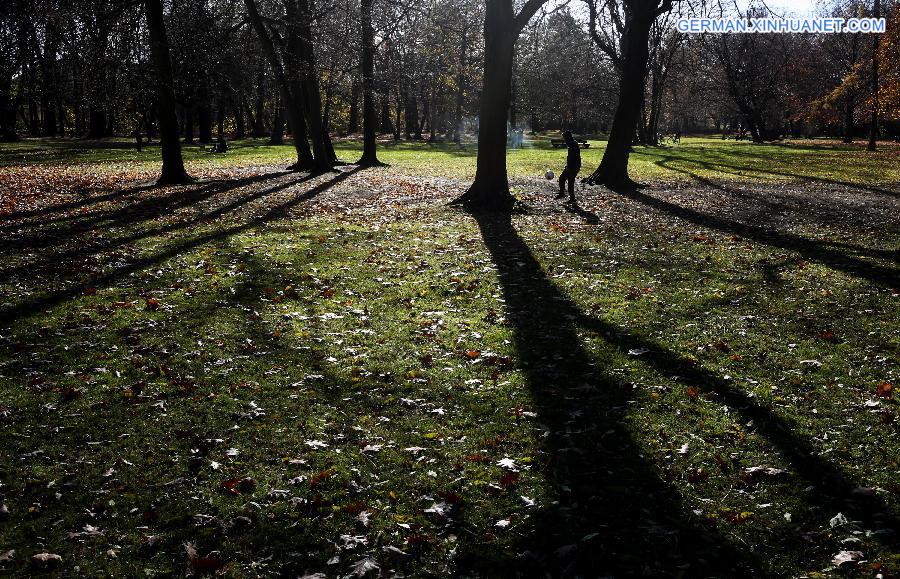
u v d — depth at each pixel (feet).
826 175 93.15
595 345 24.84
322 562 13.21
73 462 16.81
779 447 17.46
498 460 17.02
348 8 98.78
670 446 17.60
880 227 49.78
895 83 145.18
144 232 45.39
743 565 13.03
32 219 50.19
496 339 25.63
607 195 69.26
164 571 12.91
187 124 191.93
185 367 22.84
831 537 13.82
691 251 40.91
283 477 16.26
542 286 33.01
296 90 95.71
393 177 88.69
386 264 37.55
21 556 13.16
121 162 109.09
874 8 162.09
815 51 234.17
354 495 15.51
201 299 30.32
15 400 19.98
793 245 42.83
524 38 194.90
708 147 182.09
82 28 66.28
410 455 17.33
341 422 19.11
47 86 94.58
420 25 90.99
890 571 12.65
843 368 22.48
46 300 29.66
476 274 35.40
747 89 219.20
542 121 343.46
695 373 22.25
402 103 240.53
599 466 16.69
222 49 89.30
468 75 151.94
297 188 73.15
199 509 14.93
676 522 14.35
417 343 25.27
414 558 13.34
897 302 29.66
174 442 17.80
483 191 59.62
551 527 14.25
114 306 29.09
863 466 16.42
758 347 24.52
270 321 27.55
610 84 235.20
